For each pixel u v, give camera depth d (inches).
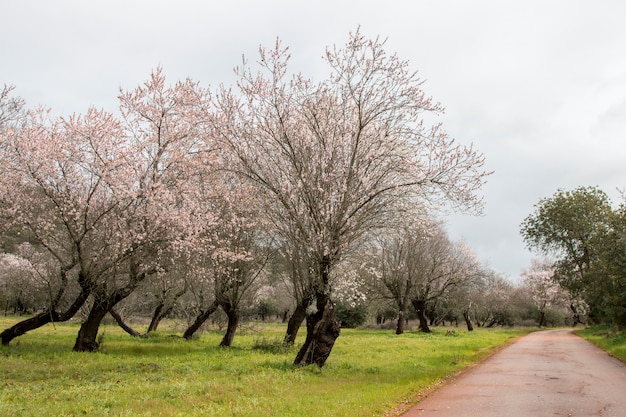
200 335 1277.1
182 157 806.5
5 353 735.7
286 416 358.9
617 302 1108.5
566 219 1948.8
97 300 836.6
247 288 1085.8
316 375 608.7
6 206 773.3
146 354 830.5
